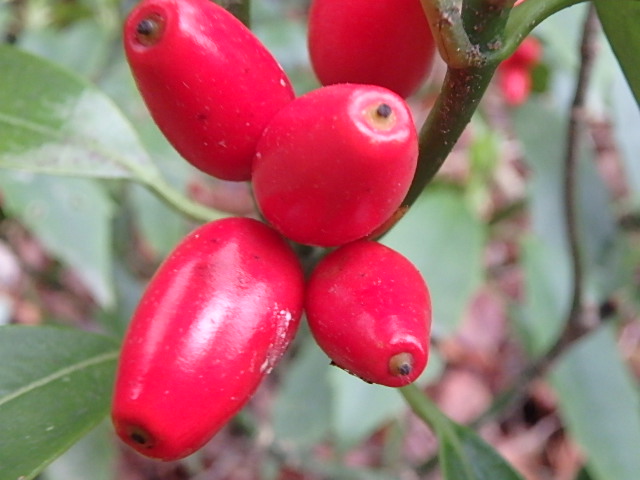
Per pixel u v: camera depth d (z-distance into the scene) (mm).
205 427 59
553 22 138
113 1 180
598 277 135
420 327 61
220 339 58
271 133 60
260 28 186
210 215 92
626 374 134
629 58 75
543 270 148
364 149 55
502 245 275
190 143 66
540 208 148
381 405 149
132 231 204
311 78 182
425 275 144
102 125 92
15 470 69
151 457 60
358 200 59
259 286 61
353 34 71
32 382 81
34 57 92
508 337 268
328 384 165
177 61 60
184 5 60
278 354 64
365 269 63
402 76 73
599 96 142
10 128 89
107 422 145
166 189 91
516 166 245
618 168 227
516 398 131
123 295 172
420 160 69
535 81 165
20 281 208
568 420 128
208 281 60
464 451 88
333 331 63
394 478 164
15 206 139
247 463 219
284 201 61
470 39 62
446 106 66
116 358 85
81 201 144
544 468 239
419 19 69
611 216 141
